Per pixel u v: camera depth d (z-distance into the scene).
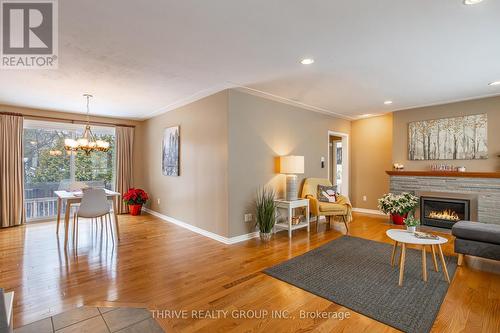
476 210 4.30
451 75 3.33
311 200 4.73
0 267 2.92
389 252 3.47
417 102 4.74
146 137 6.41
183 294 2.34
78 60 2.85
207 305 2.16
